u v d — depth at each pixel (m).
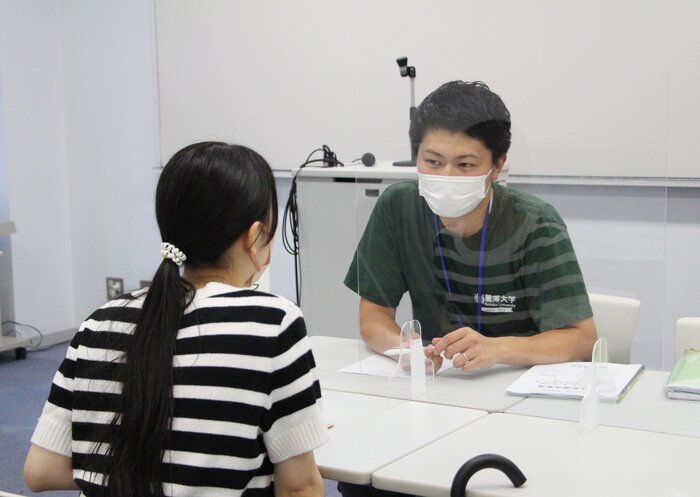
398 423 1.57
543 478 1.28
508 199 1.74
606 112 1.63
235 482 1.15
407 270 1.85
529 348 1.79
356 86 1.80
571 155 1.67
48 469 1.25
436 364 1.83
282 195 4.12
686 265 3.20
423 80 1.78
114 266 4.78
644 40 3.16
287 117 4.05
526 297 1.79
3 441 3.22
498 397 1.70
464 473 1.21
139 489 1.13
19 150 4.57
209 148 1.24
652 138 1.61
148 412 1.13
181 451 1.14
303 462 1.21
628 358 1.80
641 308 1.73
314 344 2.09
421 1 3.60
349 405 1.68
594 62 1.64
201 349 1.16
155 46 4.36
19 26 4.51
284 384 1.18
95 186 4.75
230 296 1.20
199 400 1.15
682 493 1.22
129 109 4.56
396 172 1.80
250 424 1.16
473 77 1.76
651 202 1.65
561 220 1.72
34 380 4.09
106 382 1.18
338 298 2.09
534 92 1.69
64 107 4.77
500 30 3.41
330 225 2.10
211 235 1.21
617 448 1.41
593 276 1.74
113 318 1.22
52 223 4.79
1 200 4.56
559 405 1.64
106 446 1.16
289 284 4.13
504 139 1.70
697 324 2.01
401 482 1.29
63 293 4.89
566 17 3.27
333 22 3.85
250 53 4.09
